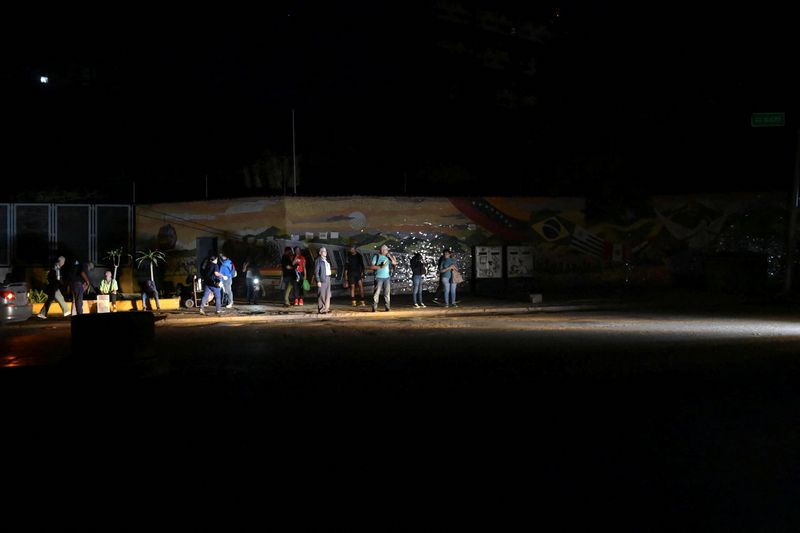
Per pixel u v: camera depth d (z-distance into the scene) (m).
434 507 4.93
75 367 9.35
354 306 22.70
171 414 7.90
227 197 25.75
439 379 9.80
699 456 6.08
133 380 9.36
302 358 12.09
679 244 28.02
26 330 18.17
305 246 25.56
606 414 7.60
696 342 13.58
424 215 26.52
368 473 5.69
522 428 7.04
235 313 20.75
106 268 25.72
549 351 12.45
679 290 26.75
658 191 28.73
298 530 4.55
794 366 10.70
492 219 27.08
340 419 7.52
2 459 6.30
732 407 7.91
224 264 22.11
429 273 26.53
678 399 8.35
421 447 6.41
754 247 27.81
